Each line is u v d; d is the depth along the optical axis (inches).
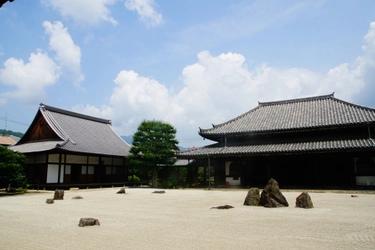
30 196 859.4
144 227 340.5
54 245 256.8
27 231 321.1
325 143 977.5
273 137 1133.1
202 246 248.8
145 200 696.4
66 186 1192.8
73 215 446.0
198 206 558.3
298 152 965.2
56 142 1241.4
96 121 1706.4
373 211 464.4
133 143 1344.7
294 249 236.2
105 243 262.8
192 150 1205.7
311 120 1079.6
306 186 1059.9
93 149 1322.6
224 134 1154.0
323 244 251.4
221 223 362.3
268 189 549.3
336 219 386.3
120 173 1525.6
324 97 1256.2
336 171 1035.9
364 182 968.9
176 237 284.7
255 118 1243.2
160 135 1310.3
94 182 1354.6
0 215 448.5
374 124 925.2
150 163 1290.6
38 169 1205.7
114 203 628.7
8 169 915.4
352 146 892.6
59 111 1462.8
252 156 1114.1
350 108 1087.6
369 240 265.6
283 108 1279.5
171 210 500.1
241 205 564.1
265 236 285.4
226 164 1186.6
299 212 457.4
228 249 238.4
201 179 1662.2
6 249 244.5
